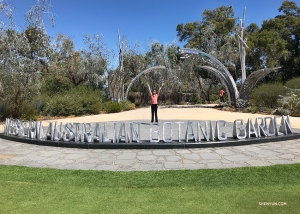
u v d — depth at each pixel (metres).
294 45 36.22
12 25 16.12
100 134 8.13
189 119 15.45
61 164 6.30
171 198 4.10
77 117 18.20
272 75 36.00
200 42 37.81
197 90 35.09
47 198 4.15
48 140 8.67
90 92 22.61
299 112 16.69
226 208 3.71
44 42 18.33
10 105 16.83
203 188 4.51
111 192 4.39
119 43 28.19
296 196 4.11
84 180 5.05
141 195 4.24
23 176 5.35
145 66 30.92
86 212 3.63
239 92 22.02
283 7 38.91
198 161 6.29
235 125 8.34
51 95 21.84
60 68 26.16
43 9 17.83
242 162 6.14
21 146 8.53
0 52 15.97
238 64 35.47
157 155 6.92
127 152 7.32
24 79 16.53
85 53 27.78
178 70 32.50
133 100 30.78
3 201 4.04
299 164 5.79
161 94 32.00
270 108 19.58
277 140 8.47
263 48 33.31
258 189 4.43
